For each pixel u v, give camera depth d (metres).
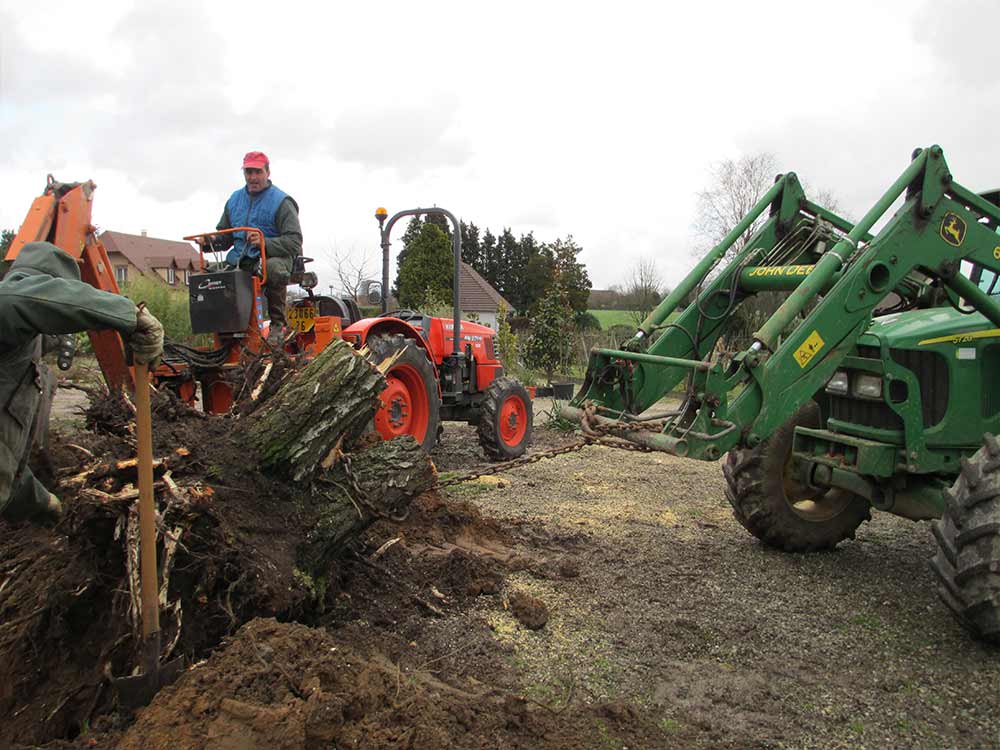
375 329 6.83
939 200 3.87
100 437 3.16
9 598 2.74
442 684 2.80
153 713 2.10
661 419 3.82
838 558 4.63
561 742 2.48
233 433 3.10
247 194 6.42
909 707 2.83
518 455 8.22
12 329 2.14
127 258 38.31
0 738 2.37
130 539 2.50
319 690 2.18
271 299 6.32
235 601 2.68
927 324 4.13
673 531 5.17
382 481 3.32
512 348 18.56
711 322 4.62
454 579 3.82
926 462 4.07
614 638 3.39
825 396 4.78
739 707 2.82
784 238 4.80
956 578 3.16
